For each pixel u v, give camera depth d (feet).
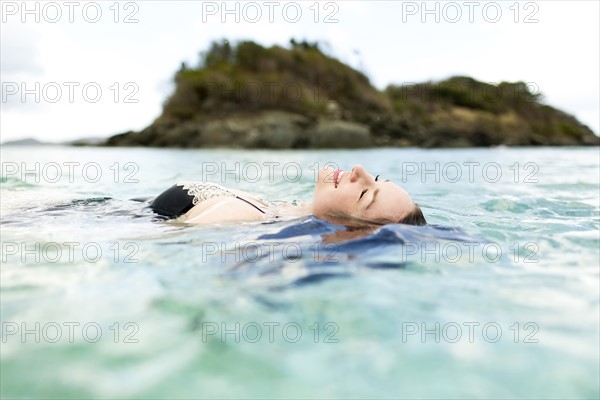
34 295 6.07
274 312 5.72
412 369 4.52
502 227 10.92
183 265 7.30
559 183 22.24
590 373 4.48
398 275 7.09
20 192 16.38
